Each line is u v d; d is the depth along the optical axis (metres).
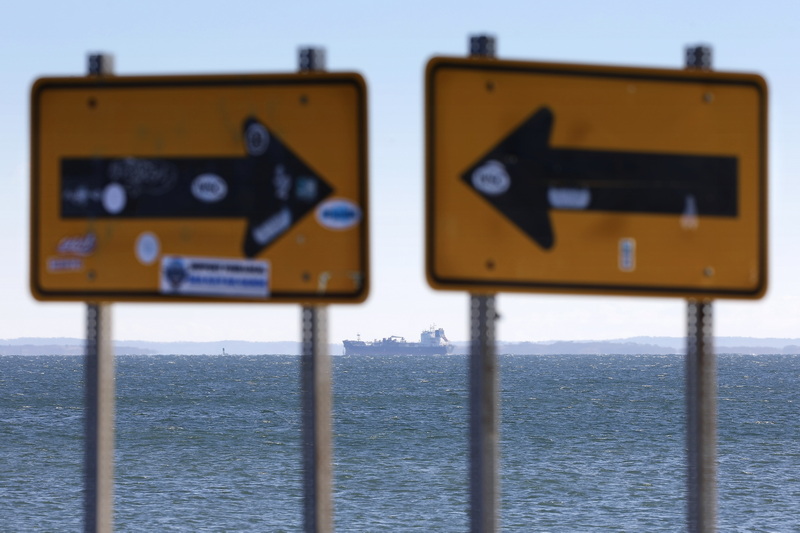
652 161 19.31
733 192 19.56
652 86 19.33
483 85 18.84
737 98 19.64
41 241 19.48
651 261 19.27
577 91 19.11
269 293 18.95
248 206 19.05
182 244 19.20
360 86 18.88
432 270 18.70
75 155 19.42
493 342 19.02
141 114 19.30
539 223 18.91
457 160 18.78
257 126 19.05
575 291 19.02
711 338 19.97
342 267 18.84
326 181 18.89
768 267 19.59
